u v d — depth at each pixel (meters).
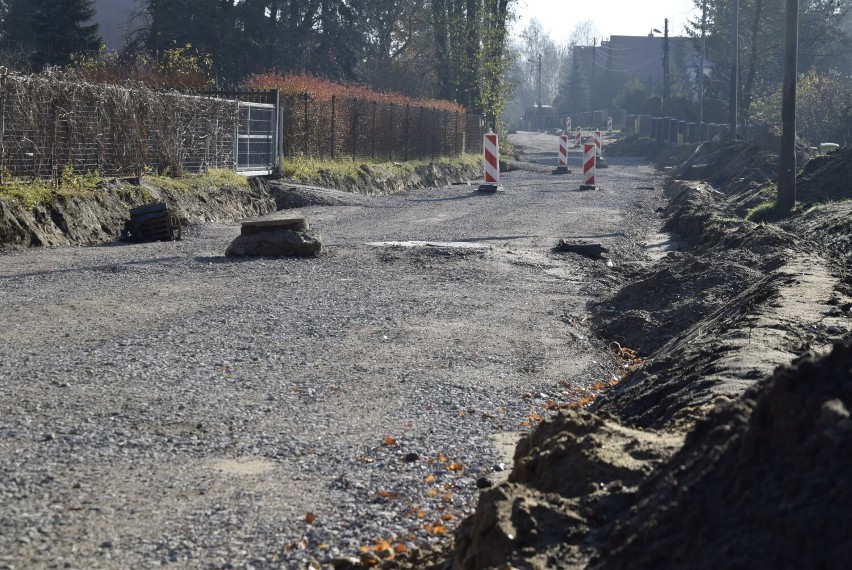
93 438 5.63
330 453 5.61
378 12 63.38
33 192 15.77
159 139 21.27
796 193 22.23
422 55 66.19
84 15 47.06
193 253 14.20
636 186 34.44
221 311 9.68
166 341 8.26
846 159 22.50
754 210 21.09
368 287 11.62
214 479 5.07
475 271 13.19
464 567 3.60
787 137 20.77
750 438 3.00
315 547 4.28
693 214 19.11
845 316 7.91
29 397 6.39
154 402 6.43
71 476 4.99
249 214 21.94
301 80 31.80
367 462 5.47
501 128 65.12
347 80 57.78
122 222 17.30
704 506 2.97
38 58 45.97
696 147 50.06
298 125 29.86
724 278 10.83
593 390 7.63
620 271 14.23
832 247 15.63
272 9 55.16
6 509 4.50
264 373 7.40
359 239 16.73
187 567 4.02
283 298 10.57
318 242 14.06
